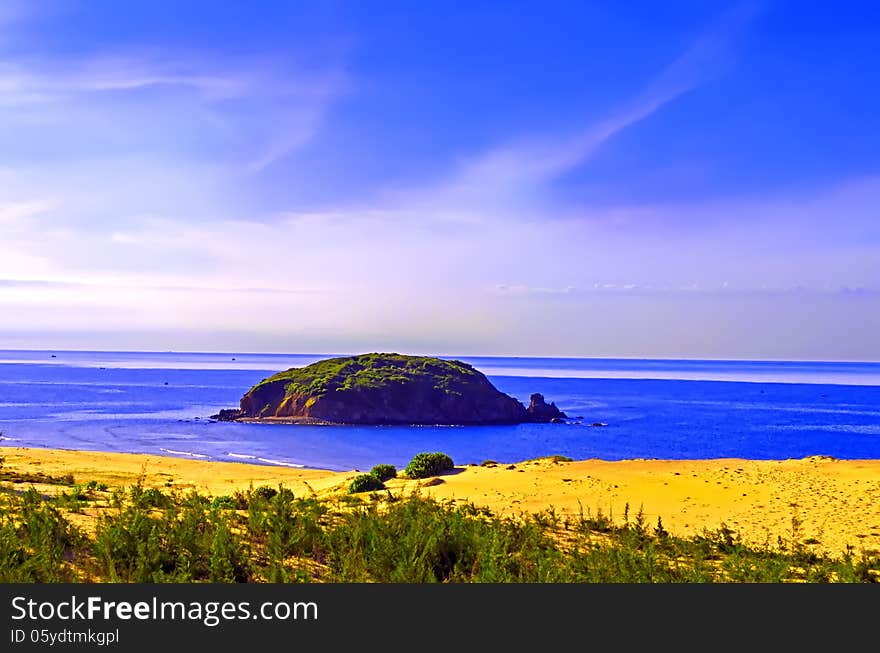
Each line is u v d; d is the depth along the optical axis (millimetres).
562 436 138375
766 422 172625
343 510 19828
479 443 125875
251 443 116750
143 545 11609
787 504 21312
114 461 54844
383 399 159750
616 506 22094
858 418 185625
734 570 12961
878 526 18141
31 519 13062
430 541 12727
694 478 26438
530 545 14664
